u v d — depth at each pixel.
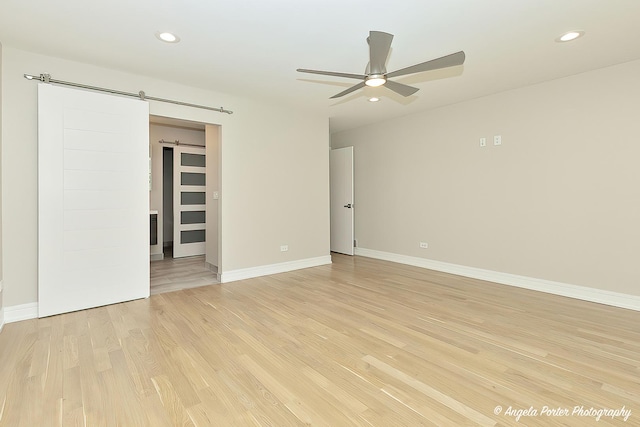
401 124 5.33
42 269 2.93
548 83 3.70
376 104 4.61
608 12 2.33
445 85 3.84
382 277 4.46
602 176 3.35
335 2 2.20
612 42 2.78
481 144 4.32
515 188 4.00
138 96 3.49
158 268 5.07
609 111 3.29
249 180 4.42
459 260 4.61
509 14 2.36
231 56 3.05
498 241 4.18
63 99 3.02
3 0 2.14
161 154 5.88
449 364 2.13
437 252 4.89
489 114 4.23
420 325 2.77
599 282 3.38
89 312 3.10
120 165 3.33
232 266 4.29
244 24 2.47
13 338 2.51
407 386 1.89
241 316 2.99
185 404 1.73
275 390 1.85
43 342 2.45
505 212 4.11
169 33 2.61
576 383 1.91
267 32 2.60
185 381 1.94
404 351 2.31
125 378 1.97
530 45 2.84
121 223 3.35
